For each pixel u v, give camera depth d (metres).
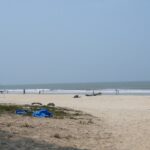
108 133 16.36
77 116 22.03
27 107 26.34
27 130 14.17
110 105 36.38
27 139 12.18
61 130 15.42
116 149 13.03
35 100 46.62
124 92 72.69
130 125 19.28
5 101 42.62
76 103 39.78
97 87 123.12
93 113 25.50
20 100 46.50
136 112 26.55
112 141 14.53
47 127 15.64
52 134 14.06
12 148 10.33
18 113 20.19
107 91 78.19
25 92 78.50
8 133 12.80
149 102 41.03
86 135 15.15
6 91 83.81
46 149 11.01
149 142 14.57
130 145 13.93
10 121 16.14
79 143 13.25
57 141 12.84
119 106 34.94
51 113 20.81
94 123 19.27
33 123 16.28
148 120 21.39
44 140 12.55
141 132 17.02
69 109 27.22
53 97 53.94
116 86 127.38
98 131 16.59
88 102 41.56
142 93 68.69
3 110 20.97
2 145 10.52
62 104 37.97
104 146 13.33
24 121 16.64
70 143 12.95
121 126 18.84
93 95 57.72
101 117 22.89
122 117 23.03
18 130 13.85
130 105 36.56
